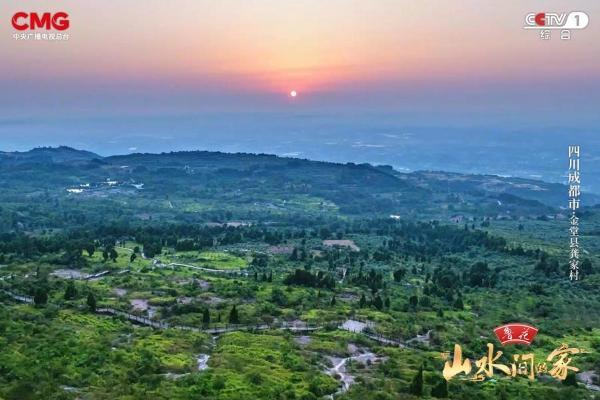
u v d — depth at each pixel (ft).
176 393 338.13
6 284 589.32
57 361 368.89
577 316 641.81
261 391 348.79
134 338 447.42
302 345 468.75
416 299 654.94
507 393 392.68
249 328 510.58
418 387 375.66
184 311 549.13
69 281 625.82
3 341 396.16
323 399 355.15
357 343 488.02
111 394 325.83
